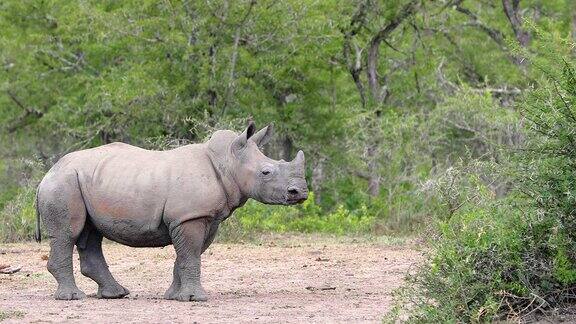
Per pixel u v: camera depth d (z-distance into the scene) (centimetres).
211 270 2880
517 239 1930
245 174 2223
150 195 2192
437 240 2120
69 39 5909
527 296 1912
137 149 2277
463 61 6372
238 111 5062
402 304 2033
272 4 5088
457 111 4744
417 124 4872
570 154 1988
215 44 5088
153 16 5153
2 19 6375
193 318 1969
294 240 3881
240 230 3853
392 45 6078
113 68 5516
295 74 5319
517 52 2128
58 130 5950
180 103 5062
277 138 5438
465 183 3519
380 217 4531
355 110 5378
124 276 2755
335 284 2584
